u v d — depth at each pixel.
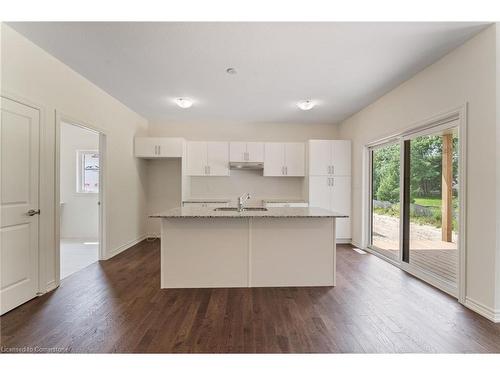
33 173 3.03
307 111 5.63
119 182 5.07
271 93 4.54
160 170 6.54
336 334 2.35
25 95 2.90
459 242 2.96
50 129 3.27
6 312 2.69
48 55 3.23
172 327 2.46
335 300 3.04
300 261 3.52
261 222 3.49
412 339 2.28
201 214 3.35
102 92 4.44
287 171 6.25
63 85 3.49
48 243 3.26
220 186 6.59
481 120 2.69
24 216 2.91
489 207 2.61
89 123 4.08
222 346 2.18
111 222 4.78
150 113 5.84
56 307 2.84
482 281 2.69
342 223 5.94
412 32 2.73
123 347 2.16
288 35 2.81
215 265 3.46
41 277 3.15
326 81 4.02
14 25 2.67
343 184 5.93
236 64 3.48
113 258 4.72
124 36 2.86
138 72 3.75
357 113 5.66
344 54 3.19
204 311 2.77
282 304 2.95
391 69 3.60
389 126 4.44
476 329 2.42
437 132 3.47
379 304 2.94
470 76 2.82
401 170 4.20
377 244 5.17
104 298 3.08
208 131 6.53
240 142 6.20
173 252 3.43
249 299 3.08
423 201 3.82
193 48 3.09
